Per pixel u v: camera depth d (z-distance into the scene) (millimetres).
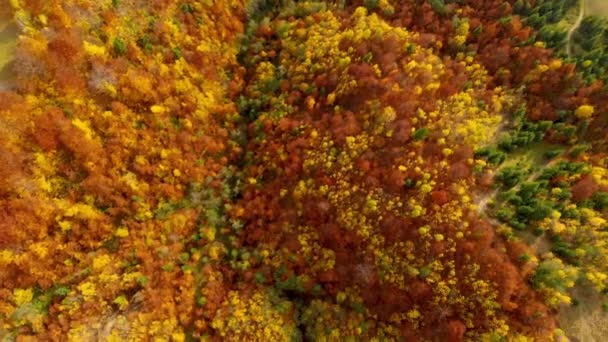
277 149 51562
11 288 41500
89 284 42938
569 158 50750
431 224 44812
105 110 47156
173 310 45156
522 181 49125
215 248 48875
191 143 51312
